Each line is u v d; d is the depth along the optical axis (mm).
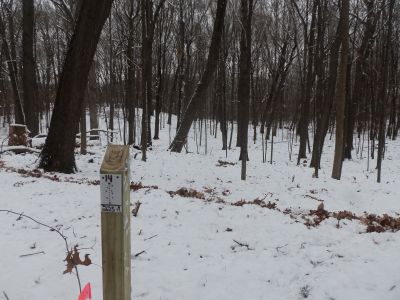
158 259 4902
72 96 11773
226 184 12602
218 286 4250
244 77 13086
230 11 26750
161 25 30422
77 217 6465
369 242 5184
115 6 24719
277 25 30234
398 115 37750
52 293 4055
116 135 30688
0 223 6141
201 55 34625
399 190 14219
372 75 26922
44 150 12078
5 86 41125
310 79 21891
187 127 18641
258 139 33875
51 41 40688
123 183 2785
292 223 6172
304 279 4293
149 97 22969
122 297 2877
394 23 28344
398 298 3723
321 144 19281
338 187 13625
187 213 6613
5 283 4230
